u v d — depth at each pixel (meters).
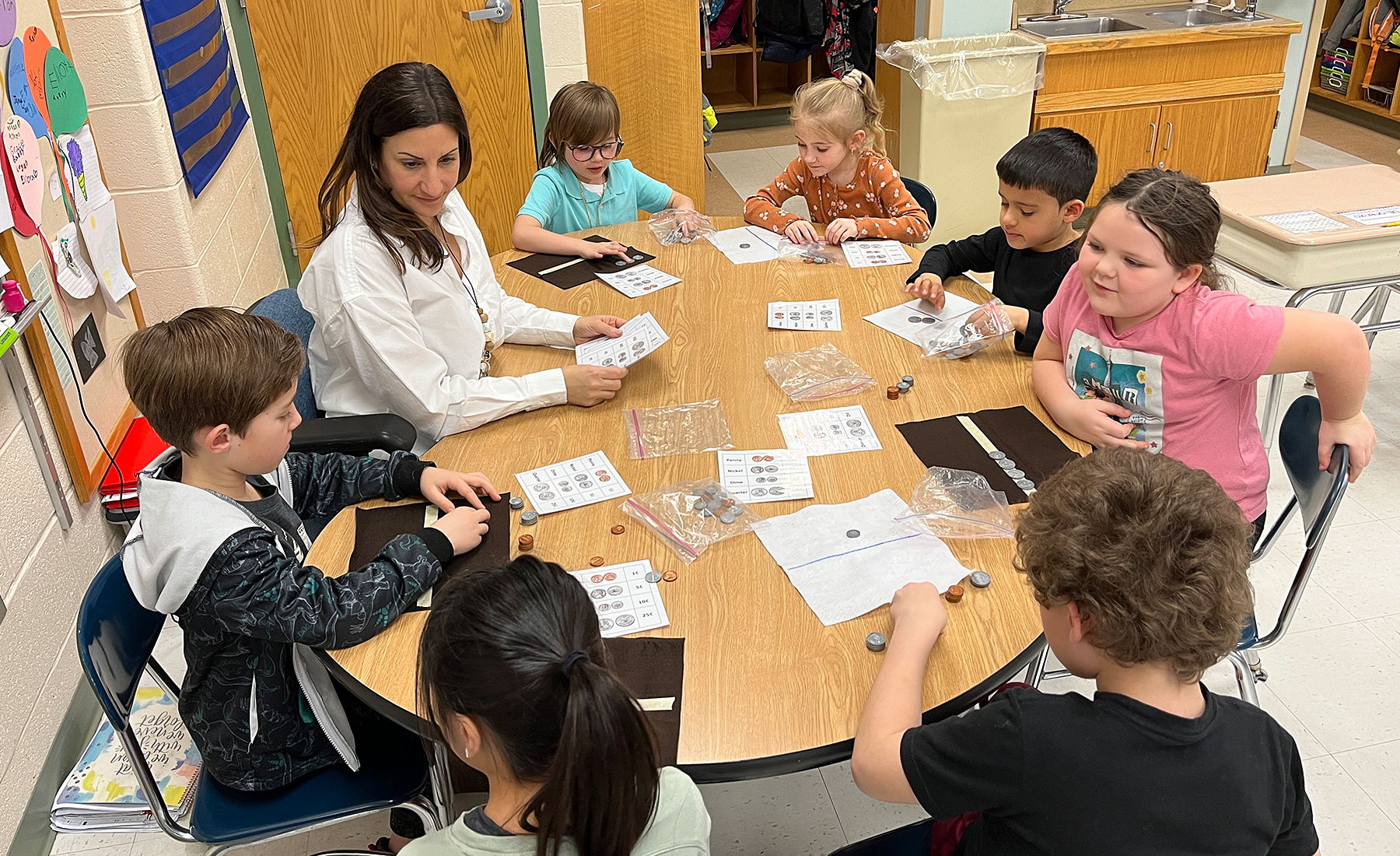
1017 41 4.29
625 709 0.88
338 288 1.84
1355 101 6.24
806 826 1.92
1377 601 2.41
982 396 1.85
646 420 1.81
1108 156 4.58
